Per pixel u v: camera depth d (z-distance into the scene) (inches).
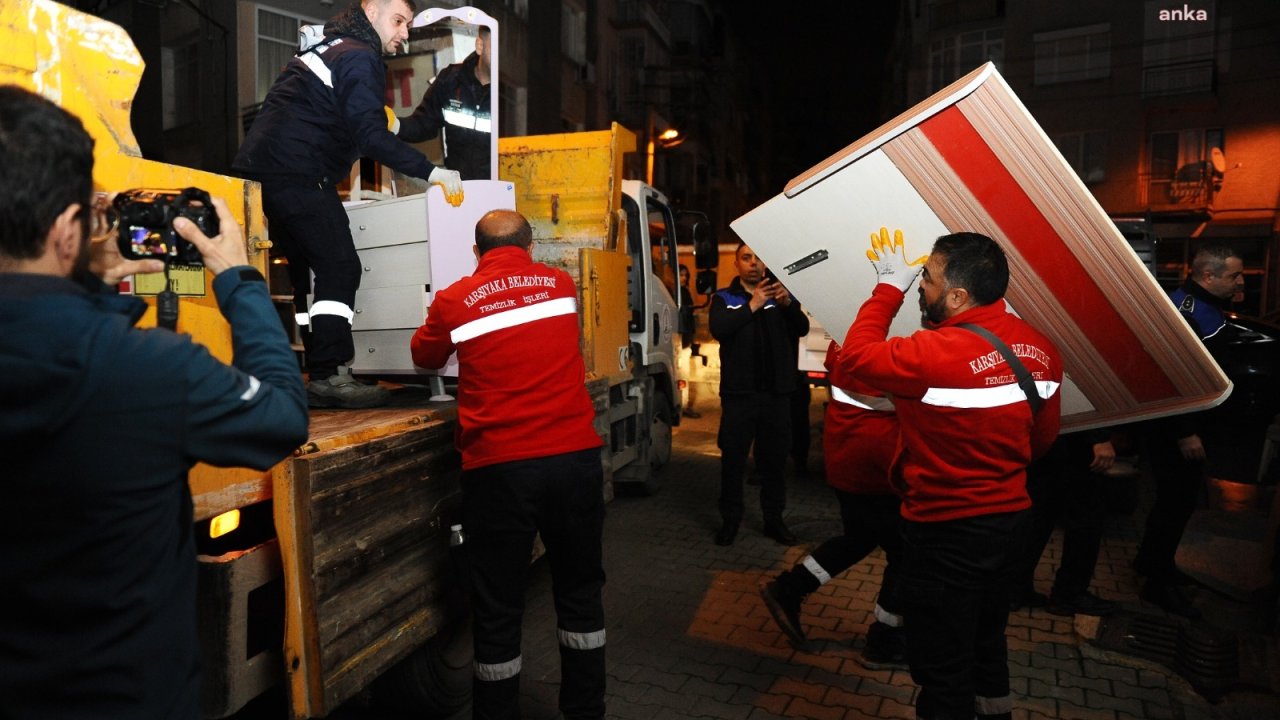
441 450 104.3
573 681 107.5
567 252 197.6
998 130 90.7
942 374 89.1
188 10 483.2
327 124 116.4
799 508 235.3
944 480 92.1
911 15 1154.7
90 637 44.4
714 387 415.8
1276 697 125.8
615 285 185.9
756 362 196.9
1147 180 953.5
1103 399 109.1
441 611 103.1
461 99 146.0
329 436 85.8
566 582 108.3
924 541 94.4
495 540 102.0
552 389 103.1
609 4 1083.9
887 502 125.6
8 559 43.1
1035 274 100.6
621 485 249.1
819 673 135.3
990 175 94.5
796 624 141.8
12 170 42.5
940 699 94.3
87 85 71.2
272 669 81.2
